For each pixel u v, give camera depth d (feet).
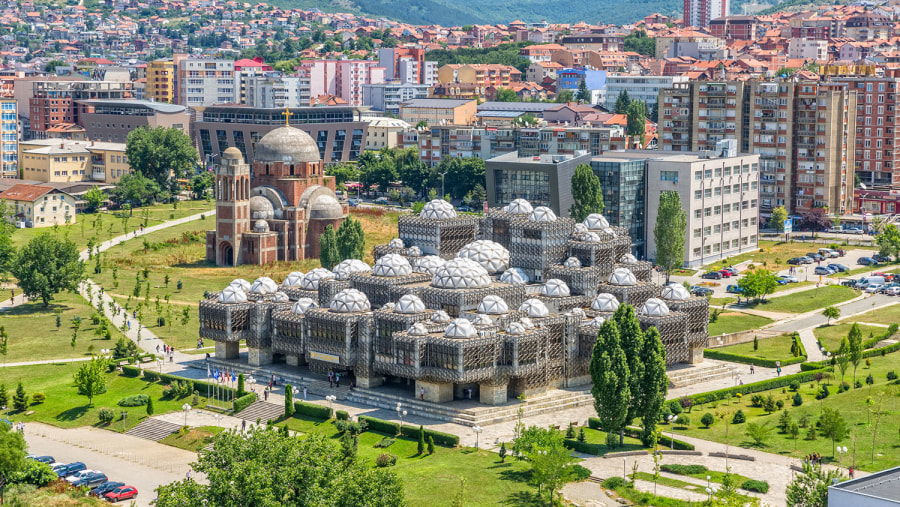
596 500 632.79
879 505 485.15
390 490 582.76
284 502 572.10
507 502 630.74
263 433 599.98
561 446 650.43
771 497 630.33
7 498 650.02
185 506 563.07
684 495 635.66
